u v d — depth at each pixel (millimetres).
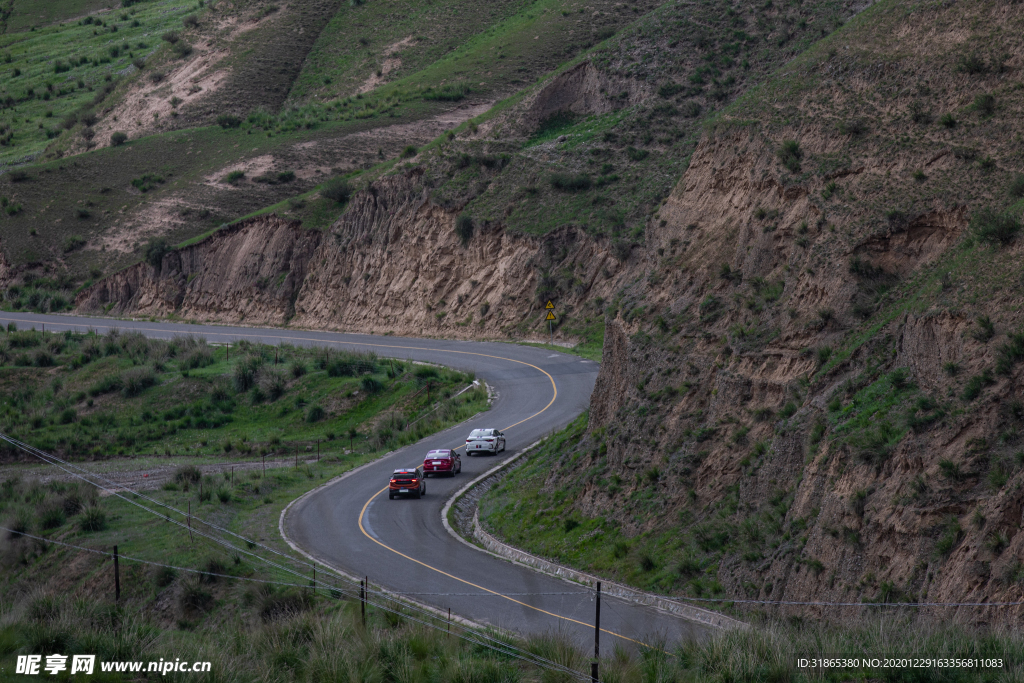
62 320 85938
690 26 79500
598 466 27500
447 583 23406
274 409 58594
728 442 22953
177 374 64250
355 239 79750
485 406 50312
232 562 27359
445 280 71688
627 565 22078
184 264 89188
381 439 49625
